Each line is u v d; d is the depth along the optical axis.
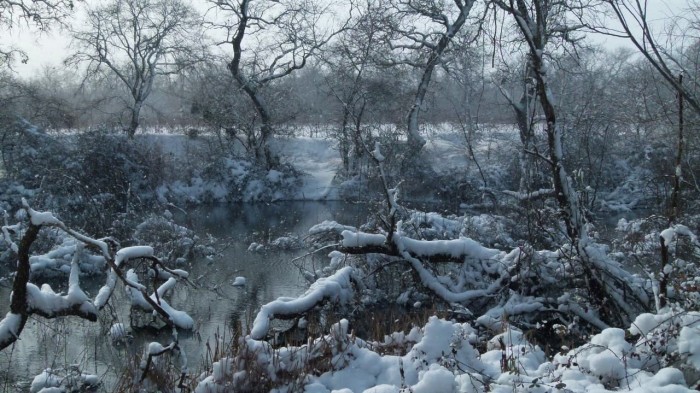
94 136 28.03
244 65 35.31
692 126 11.13
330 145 37.94
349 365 6.77
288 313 11.03
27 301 9.08
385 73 30.83
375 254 13.74
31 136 26.50
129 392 7.17
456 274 13.34
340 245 13.15
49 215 8.57
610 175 27.34
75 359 10.33
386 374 6.62
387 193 12.73
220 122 35.38
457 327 7.06
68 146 27.53
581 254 10.47
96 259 16.08
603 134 26.70
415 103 30.33
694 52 9.25
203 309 13.68
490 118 31.50
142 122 40.47
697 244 8.14
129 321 12.41
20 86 29.77
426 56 29.52
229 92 36.19
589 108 23.45
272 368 6.47
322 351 6.84
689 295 7.05
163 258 17.59
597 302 10.52
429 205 27.84
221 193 33.22
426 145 33.12
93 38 36.25
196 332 11.86
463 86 26.44
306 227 24.80
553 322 11.51
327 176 35.72
